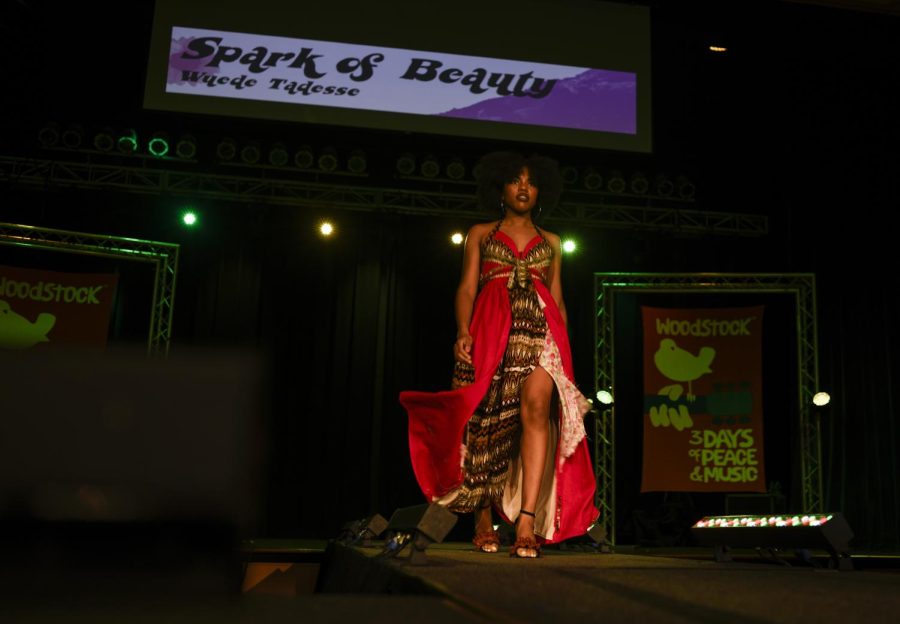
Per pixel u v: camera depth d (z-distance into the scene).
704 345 9.72
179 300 10.14
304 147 9.67
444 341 10.59
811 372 9.97
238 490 0.54
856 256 9.62
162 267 9.66
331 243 10.55
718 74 10.00
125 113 9.66
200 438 0.53
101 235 9.37
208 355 0.54
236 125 9.60
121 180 9.65
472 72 9.10
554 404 3.42
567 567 2.29
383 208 9.89
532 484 3.05
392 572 2.13
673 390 9.63
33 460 0.51
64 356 0.52
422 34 9.12
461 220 10.52
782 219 10.32
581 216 10.06
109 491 0.52
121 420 0.52
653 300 10.94
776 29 9.12
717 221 10.42
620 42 9.28
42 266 10.05
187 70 8.80
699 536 3.30
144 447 0.52
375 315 10.45
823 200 9.89
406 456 10.23
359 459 10.16
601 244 10.81
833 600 1.57
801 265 10.09
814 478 9.62
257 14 8.97
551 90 9.15
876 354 9.43
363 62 9.02
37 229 9.13
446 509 2.35
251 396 0.54
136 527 0.52
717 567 2.51
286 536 10.02
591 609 1.36
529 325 3.24
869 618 1.31
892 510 9.20
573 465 3.27
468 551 3.42
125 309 10.14
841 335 9.75
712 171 10.51
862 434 9.49
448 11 9.17
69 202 9.95
